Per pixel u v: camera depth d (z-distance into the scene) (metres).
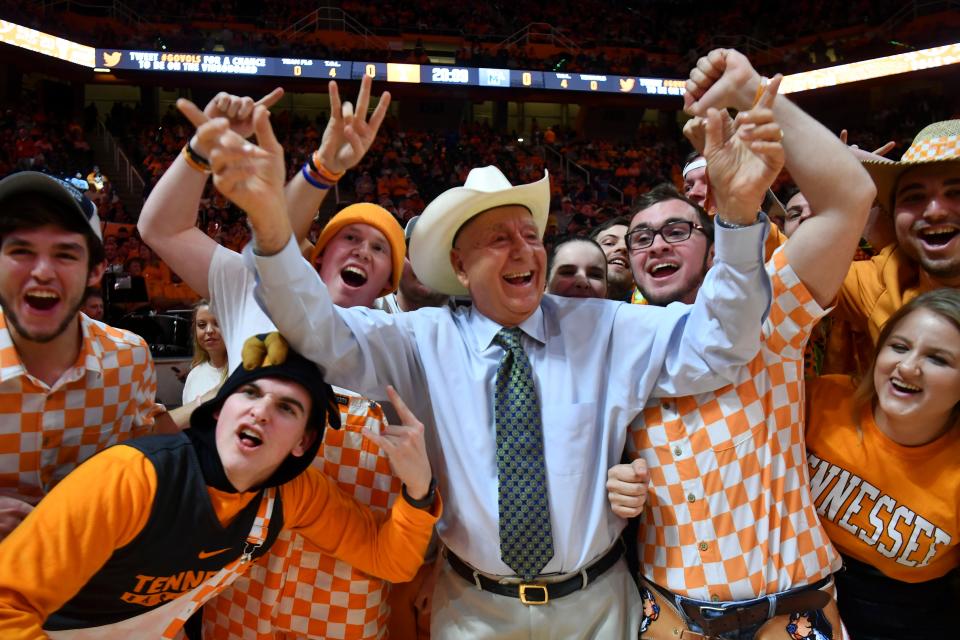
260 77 17.08
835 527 1.95
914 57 16.25
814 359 2.92
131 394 1.99
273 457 1.64
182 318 6.96
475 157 17.72
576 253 2.59
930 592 1.92
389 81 17.30
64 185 1.66
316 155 1.99
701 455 1.84
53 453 1.85
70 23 16.86
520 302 1.89
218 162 1.43
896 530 1.86
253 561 1.85
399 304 3.03
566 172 18.12
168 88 18.14
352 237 2.31
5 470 1.79
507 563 1.76
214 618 2.01
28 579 1.42
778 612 1.73
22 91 16.44
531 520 1.75
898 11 17.53
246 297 1.98
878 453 1.89
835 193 1.66
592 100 18.77
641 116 20.20
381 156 16.91
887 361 1.82
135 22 17.67
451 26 20.34
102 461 1.56
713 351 1.73
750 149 1.53
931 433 1.84
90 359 1.86
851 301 2.49
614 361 1.92
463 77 17.52
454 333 1.95
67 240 1.65
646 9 22.58
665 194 2.23
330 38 18.61
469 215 1.90
